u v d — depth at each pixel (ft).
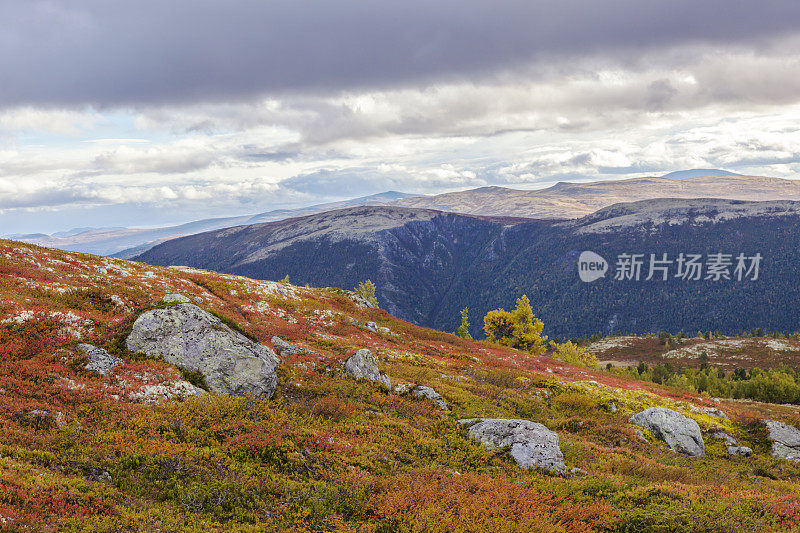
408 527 45.60
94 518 37.93
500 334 344.08
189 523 41.29
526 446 76.07
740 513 52.03
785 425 125.08
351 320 184.34
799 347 529.04
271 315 163.94
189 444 56.49
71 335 80.48
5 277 107.34
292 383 90.58
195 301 139.54
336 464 59.57
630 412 131.44
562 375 178.19
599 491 61.21
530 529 46.65
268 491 49.42
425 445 73.20
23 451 46.75
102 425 57.98
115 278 137.39
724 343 590.55
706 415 140.67
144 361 77.15
